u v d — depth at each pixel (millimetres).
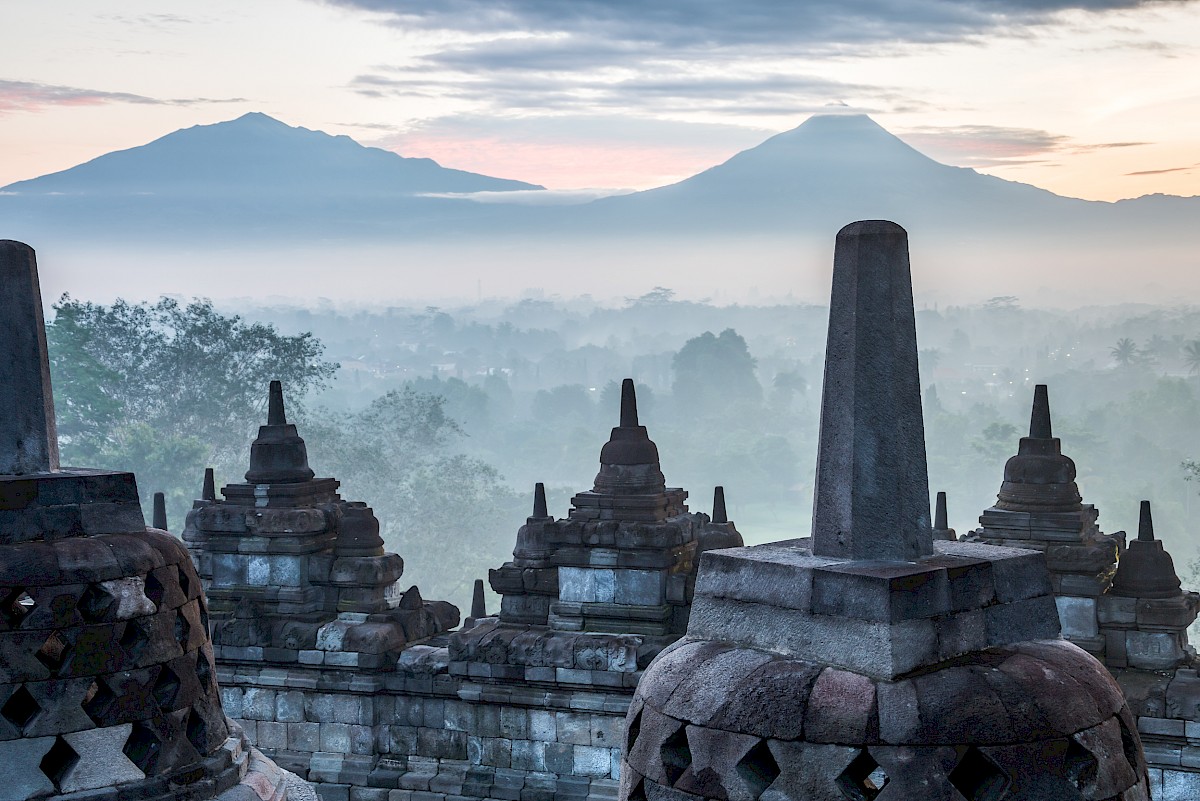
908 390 6031
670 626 15719
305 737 16516
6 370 8680
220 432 72438
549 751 15492
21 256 8750
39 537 8609
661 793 5684
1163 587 14164
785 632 5777
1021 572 6055
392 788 15961
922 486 6047
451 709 16000
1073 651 5926
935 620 5621
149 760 8766
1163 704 13281
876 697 5340
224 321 74188
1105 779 5402
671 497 16266
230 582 17000
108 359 70750
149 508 63719
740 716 5504
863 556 5934
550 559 16188
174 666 9000
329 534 17219
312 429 76562
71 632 8477
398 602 17484
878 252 6035
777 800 5340
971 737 5246
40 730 8359
